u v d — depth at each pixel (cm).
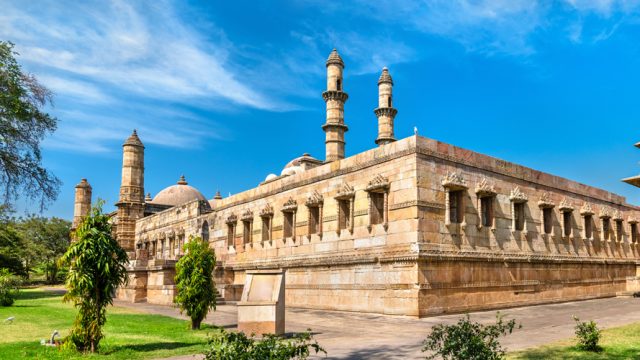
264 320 1680
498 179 2688
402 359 1259
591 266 3319
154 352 1415
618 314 2147
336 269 2709
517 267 2716
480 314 2320
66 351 1403
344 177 2741
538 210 2941
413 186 2303
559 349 1302
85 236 1466
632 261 3756
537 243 2875
